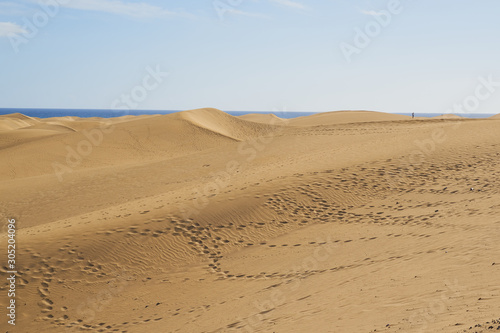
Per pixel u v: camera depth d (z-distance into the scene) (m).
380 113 82.94
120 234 15.35
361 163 21.97
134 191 28.11
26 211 25.50
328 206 17.48
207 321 9.96
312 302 9.34
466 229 12.66
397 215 15.76
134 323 11.20
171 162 38.03
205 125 58.38
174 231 15.72
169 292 12.74
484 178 18.48
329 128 52.09
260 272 12.96
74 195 28.72
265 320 8.84
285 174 21.25
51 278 13.35
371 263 11.48
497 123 31.59
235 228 16.14
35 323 11.77
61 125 76.88
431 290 8.17
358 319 7.46
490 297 7.08
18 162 43.25
